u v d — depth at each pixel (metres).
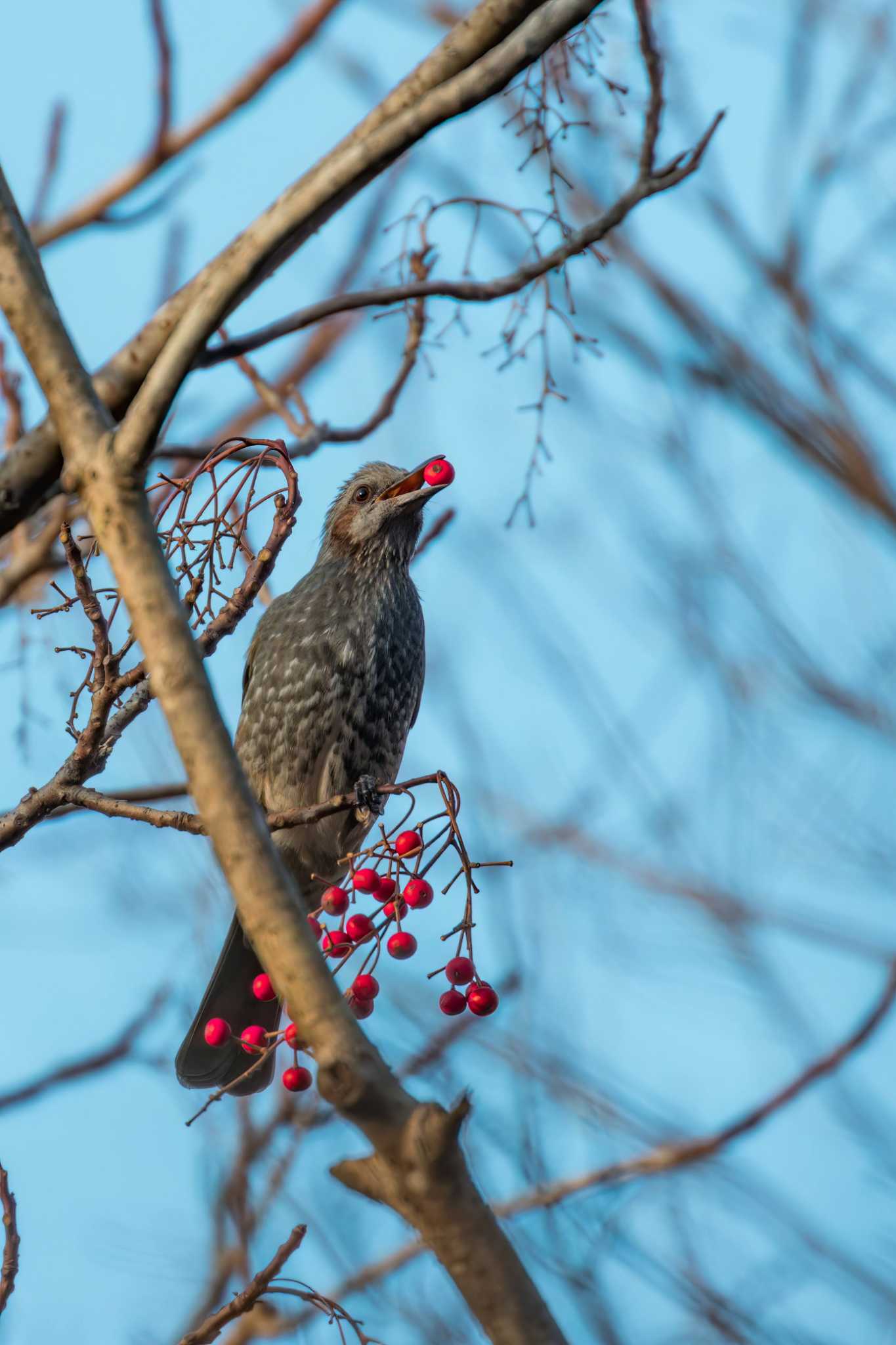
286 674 13.79
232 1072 11.17
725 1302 9.80
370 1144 4.23
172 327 7.73
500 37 7.25
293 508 7.61
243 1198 9.84
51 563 9.20
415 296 8.19
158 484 7.66
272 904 4.80
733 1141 10.67
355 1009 7.88
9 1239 7.11
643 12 8.15
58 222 9.88
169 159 9.88
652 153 8.45
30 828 7.64
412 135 5.88
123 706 7.82
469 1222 4.11
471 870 7.59
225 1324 6.69
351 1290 9.48
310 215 5.70
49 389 6.00
